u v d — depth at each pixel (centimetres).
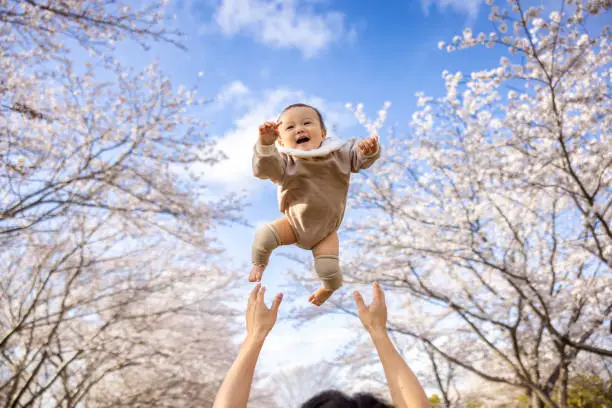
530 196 912
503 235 956
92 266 999
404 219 950
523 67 696
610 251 726
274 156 196
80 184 792
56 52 725
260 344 155
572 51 655
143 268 1145
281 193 210
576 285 811
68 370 1180
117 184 769
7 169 573
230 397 144
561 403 990
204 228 913
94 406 1292
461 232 831
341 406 144
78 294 1077
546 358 1023
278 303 161
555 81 682
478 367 1248
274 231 208
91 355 1083
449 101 868
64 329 1044
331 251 209
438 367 1319
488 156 788
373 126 973
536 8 604
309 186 203
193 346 1240
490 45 644
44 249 915
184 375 1312
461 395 1355
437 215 929
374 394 153
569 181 797
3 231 652
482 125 862
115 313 1023
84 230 956
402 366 153
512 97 801
